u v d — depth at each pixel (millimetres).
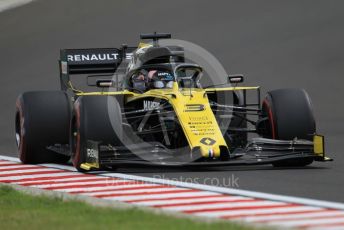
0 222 30000
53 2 124062
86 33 102875
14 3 129375
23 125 46406
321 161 43062
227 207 31656
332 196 33844
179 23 99938
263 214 30188
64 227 28203
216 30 94688
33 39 104875
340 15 92000
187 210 31250
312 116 43156
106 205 32500
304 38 86625
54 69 89312
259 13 98562
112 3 116438
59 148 46375
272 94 44062
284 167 42906
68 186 38156
